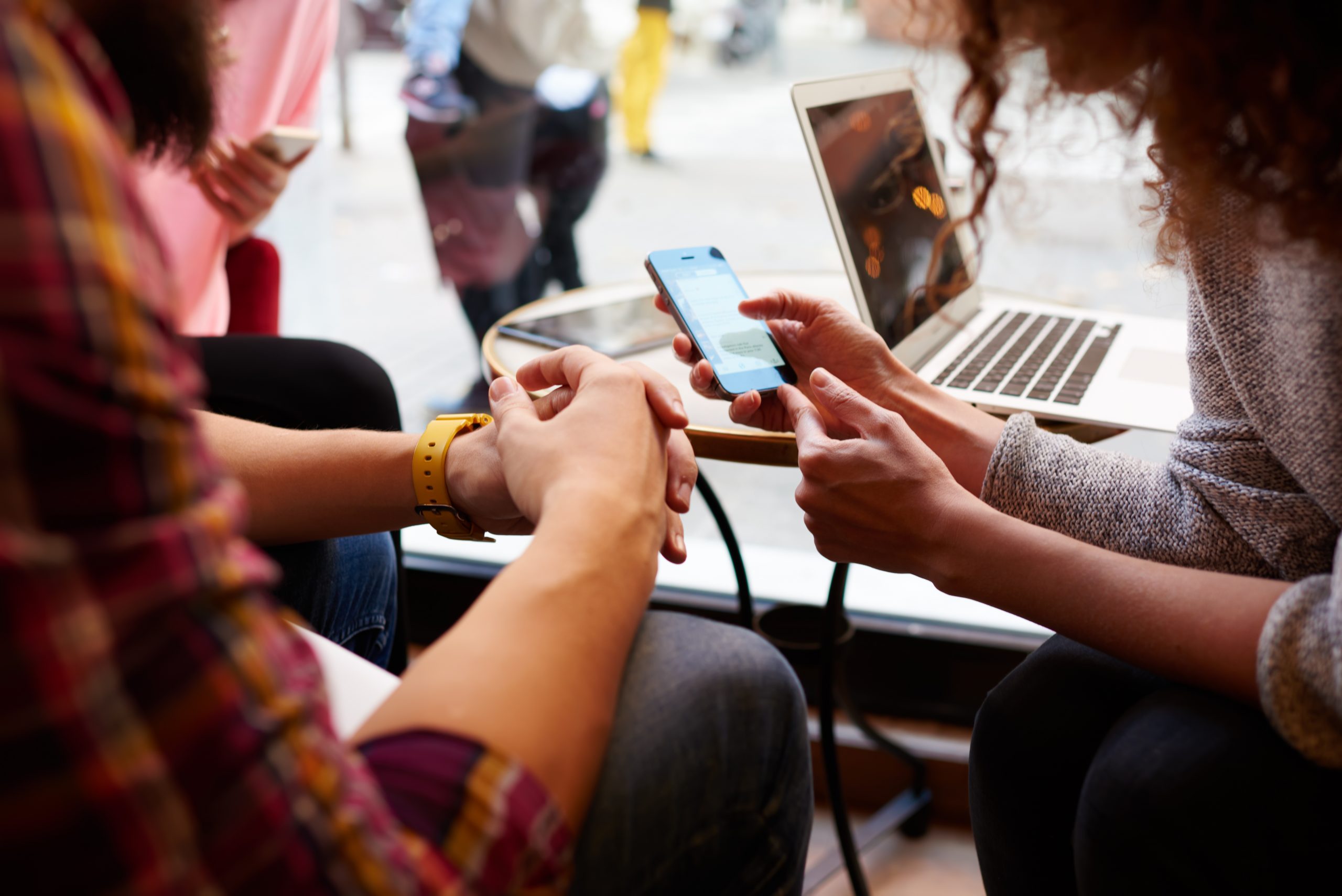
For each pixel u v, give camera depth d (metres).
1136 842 0.57
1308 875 0.55
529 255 2.42
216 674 0.30
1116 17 0.54
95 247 0.27
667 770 0.49
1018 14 0.59
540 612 0.45
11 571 0.26
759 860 0.54
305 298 1.88
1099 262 1.94
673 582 1.62
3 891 0.27
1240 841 0.55
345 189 2.79
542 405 0.72
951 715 1.46
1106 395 0.92
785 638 1.28
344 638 0.87
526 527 0.74
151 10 0.47
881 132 1.08
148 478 0.29
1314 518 0.63
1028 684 0.73
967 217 0.72
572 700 0.43
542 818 0.39
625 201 2.99
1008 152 0.70
